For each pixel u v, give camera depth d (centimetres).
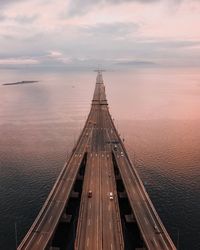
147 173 18462
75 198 15538
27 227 13275
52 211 13212
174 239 12394
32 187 16900
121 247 10919
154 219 12644
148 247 10894
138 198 14412
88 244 11100
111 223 12394
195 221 13550
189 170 18900
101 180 16300
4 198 15675
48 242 11238
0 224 13488
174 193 15900
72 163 18612
